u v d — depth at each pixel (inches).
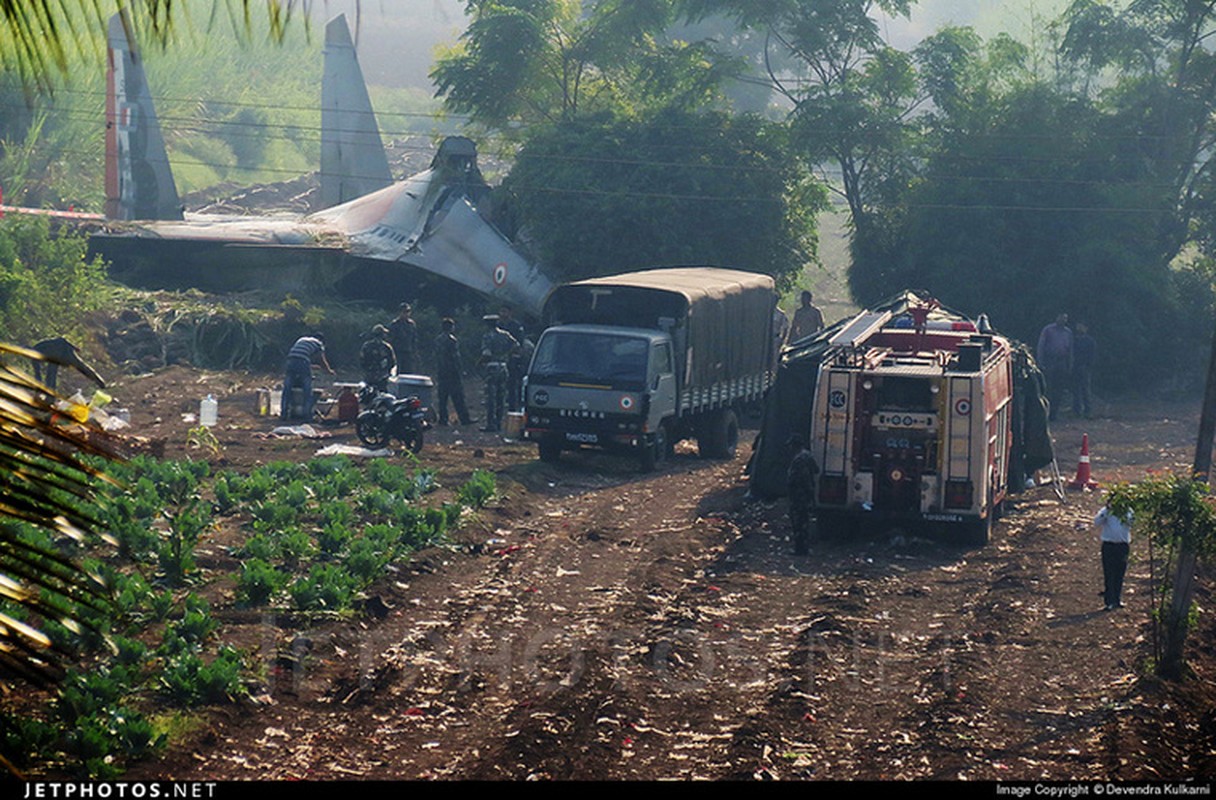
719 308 3024.1
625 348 2770.7
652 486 2652.6
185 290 4291.3
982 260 4672.7
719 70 5162.4
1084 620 1702.8
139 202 4512.8
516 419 3112.7
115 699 1191.6
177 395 3376.0
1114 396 4667.8
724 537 2196.1
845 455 2128.4
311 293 4357.8
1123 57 4985.2
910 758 1184.2
